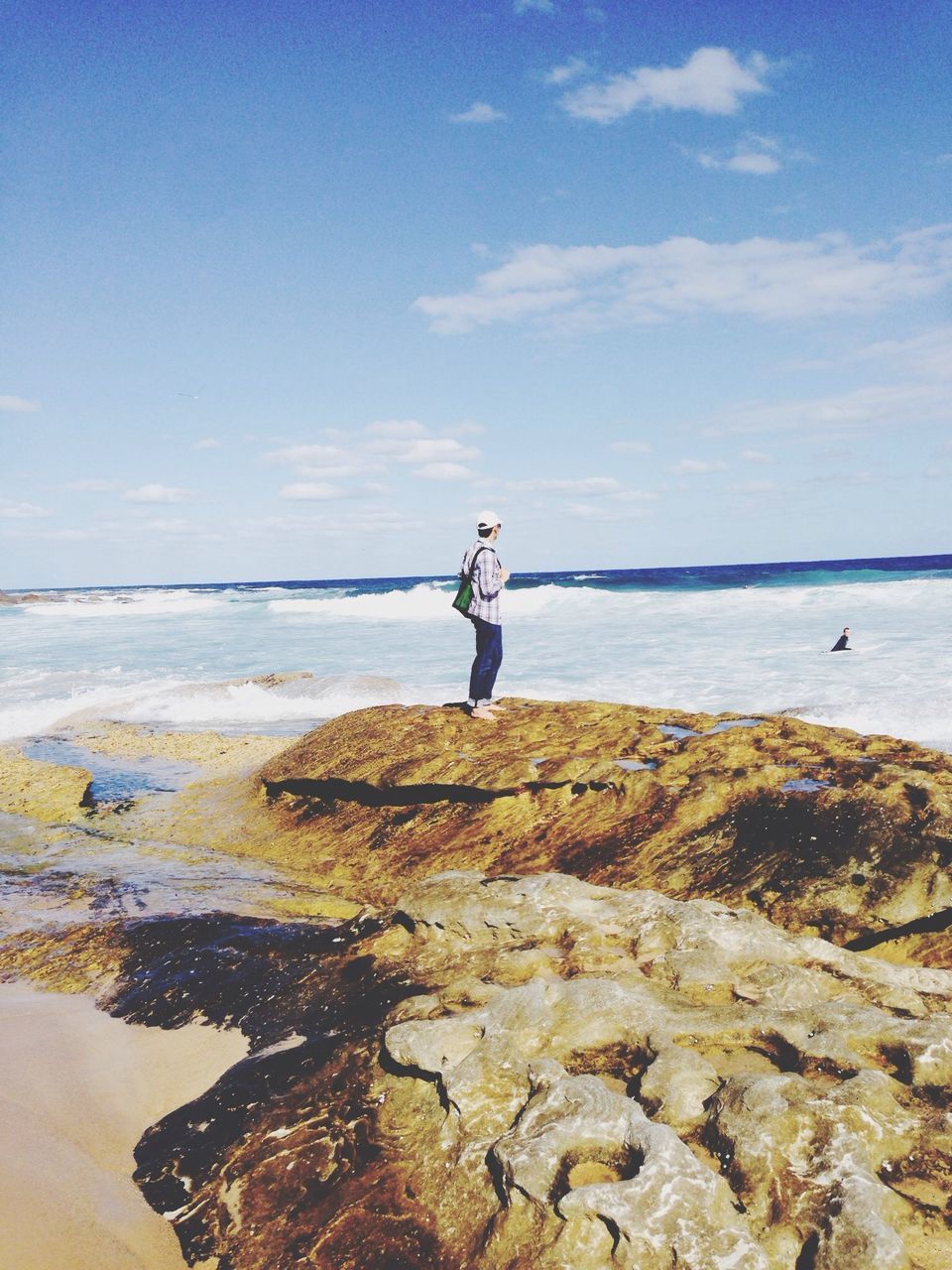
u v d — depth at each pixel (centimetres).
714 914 440
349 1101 332
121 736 1329
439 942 453
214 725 1435
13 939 569
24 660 2514
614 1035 339
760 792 603
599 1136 274
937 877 482
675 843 589
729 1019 342
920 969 396
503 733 808
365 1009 404
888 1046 319
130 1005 460
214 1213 292
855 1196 242
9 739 1398
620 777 668
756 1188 255
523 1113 290
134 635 3288
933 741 1101
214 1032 419
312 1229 277
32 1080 392
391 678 1873
